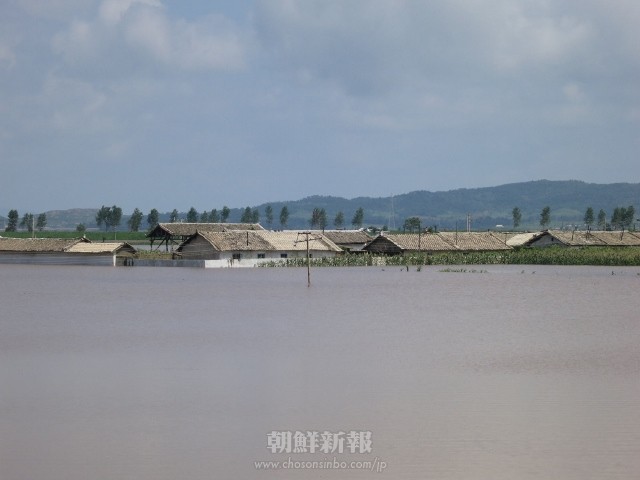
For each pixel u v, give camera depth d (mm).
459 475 54094
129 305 161875
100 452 59250
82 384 80750
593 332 117000
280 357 95750
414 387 78250
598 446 59281
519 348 101562
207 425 65625
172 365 90812
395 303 164250
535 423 65062
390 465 56125
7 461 57312
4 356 97562
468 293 188250
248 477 54375
